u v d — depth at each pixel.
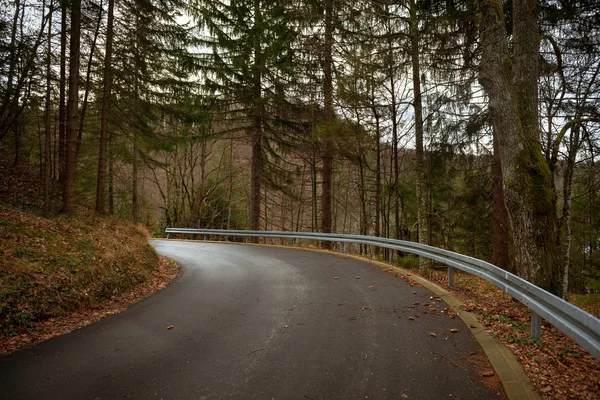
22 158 18.62
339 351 4.50
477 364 4.09
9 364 4.29
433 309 6.08
